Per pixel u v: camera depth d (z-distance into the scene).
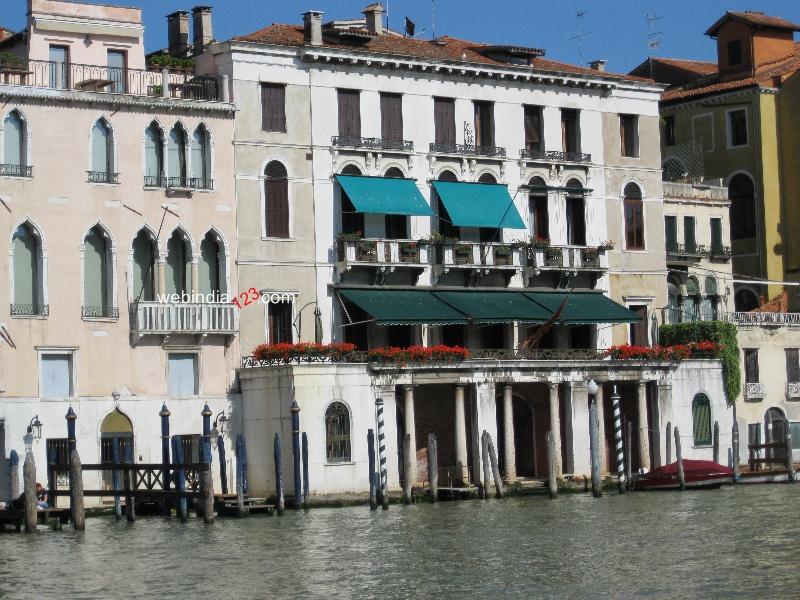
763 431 78.38
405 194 68.81
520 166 73.00
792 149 86.62
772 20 89.06
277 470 59.41
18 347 61.00
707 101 88.06
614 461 72.94
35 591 44.50
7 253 60.97
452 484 67.12
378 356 64.94
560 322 70.94
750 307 87.19
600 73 75.56
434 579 45.09
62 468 59.06
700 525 54.88
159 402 63.72
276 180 66.94
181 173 64.69
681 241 80.44
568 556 48.56
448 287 70.25
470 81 71.94
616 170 76.00
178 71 67.12
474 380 67.38
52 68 63.03
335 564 47.75
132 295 63.50
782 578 44.03
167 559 49.16
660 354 72.44
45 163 61.75
